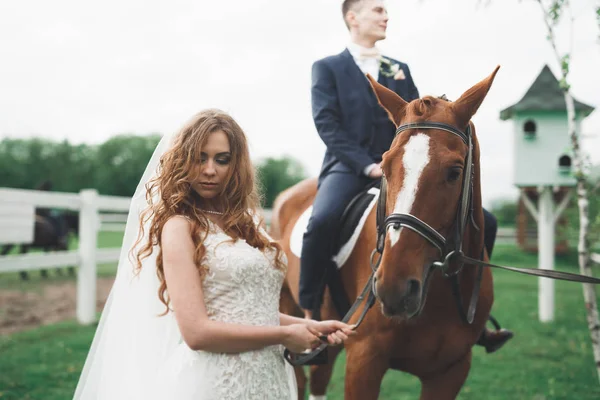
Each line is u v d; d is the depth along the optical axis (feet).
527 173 23.65
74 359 17.15
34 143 182.39
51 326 21.90
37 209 39.50
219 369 5.69
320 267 9.54
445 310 7.95
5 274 42.14
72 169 178.60
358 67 10.31
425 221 6.71
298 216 11.80
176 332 6.38
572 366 17.48
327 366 11.53
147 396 6.04
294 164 207.00
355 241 9.09
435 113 7.13
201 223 5.94
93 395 6.69
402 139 7.04
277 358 6.22
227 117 6.26
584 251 11.23
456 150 6.90
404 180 6.78
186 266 5.63
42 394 14.01
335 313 9.90
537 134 23.38
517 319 24.98
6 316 24.08
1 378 15.21
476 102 7.14
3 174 169.17
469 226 7.86
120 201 24.79
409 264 6.58
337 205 9.51
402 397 14.87
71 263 22.18
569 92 11.13
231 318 5.76
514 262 51.16
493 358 18.48
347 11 10.81
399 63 10.57
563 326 23.43
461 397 14.65
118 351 6.35
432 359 8.19
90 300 22.68
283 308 12.14
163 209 5.94
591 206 20.59
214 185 6.13
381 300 6.61
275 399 6.04
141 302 6.34
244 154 6.25
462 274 8.04
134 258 6.26
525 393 14.94
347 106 10.07
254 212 6.57
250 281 5.87
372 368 8.13
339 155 9.75
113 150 184.55
